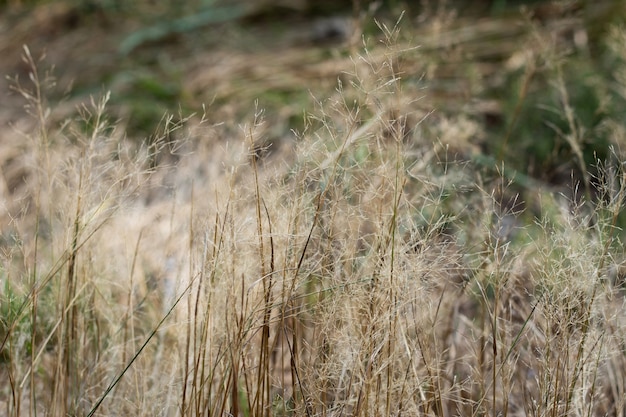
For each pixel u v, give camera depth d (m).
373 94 1.69
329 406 1.64
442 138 2.47
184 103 3.68
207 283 1.58
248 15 4.64
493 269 1.65
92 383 1.76
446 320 1.87
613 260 1.64
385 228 1.56
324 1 4.63
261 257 1.52
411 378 1.55
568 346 1.52
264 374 1.53
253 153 1.58
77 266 1.76
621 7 3.71
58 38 4.62
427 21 4.04
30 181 2.90
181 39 4.49
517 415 1.77
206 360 1.66
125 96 3.79
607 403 1.81
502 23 4.02
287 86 3.74
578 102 3.04
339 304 1.55
